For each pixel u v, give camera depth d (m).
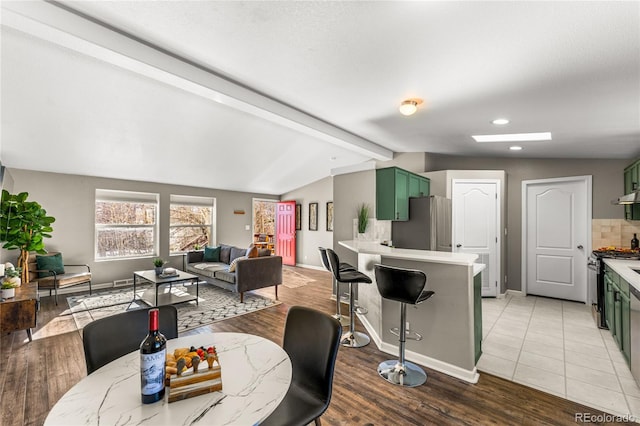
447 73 2.15
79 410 0.94
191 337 1.53
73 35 1.76
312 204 7.95
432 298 2.61
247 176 6.44
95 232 5.44
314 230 7.90
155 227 6.24
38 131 3.53
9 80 2.61
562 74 2.03
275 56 2.09
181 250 6.68
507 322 3.73
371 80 2.36
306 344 1.61
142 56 2.02
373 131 3.83
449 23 1.58
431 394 2.21
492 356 2.81
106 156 4.50
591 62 1.86
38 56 2.35
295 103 2.94
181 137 4.13
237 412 0.94
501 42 1.72
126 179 5.75
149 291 5.18
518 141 3.80
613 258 3.37
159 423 0.88
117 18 1.77
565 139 3.58
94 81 2.74
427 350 2.63
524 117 2.91
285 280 6.41
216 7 1.59
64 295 4.95
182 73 2.23
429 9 1.48
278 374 1.17
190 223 6.86
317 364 1.53
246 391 1.05
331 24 1.67
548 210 4.84
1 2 1.56
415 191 4.58
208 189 7.04
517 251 5.05
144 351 0.98
